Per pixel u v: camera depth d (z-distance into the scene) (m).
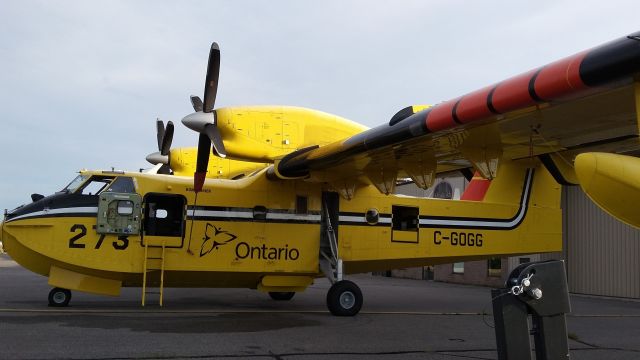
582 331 8.48
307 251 9.89
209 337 6.81
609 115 5.94
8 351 5.62
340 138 9.17
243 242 9.51
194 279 9.49
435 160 7.96
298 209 9.91
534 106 5.05
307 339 6.95
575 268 16.50
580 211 16.48
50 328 7.04
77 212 8.82
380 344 6.79
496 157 7.22
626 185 3.97
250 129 8.74
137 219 8.95
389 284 19.12
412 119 6.39
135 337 6.62
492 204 11.17
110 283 9.12
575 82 4.43
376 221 10.43
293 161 8.52
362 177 9.39
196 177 8.96
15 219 8.66
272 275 9.77
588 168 4.09
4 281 15.14
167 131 11.43
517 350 3.05
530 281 3.05
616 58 4.04
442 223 10.80
